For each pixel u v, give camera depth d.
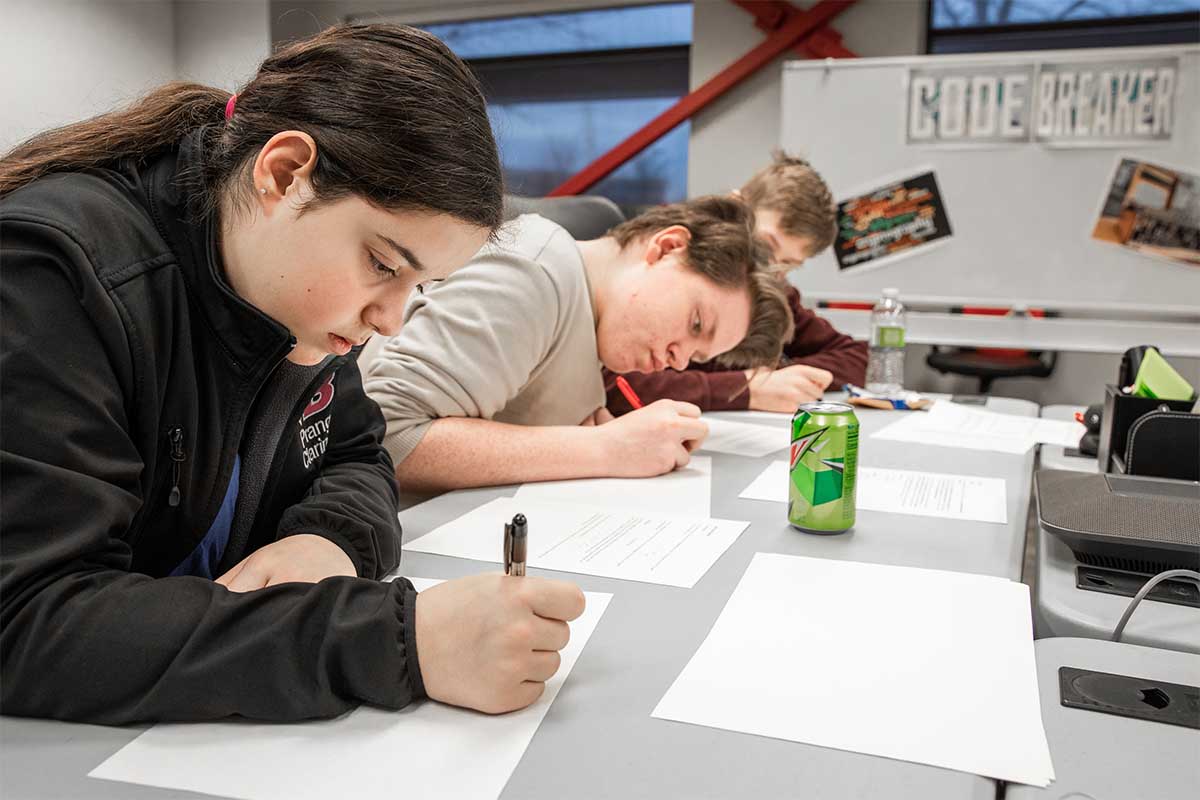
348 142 0.62
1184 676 0.65
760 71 4.19
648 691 0.62
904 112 3.44
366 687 0.58
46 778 0.51
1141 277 3.27
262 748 0.54
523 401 1.40
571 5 4.55
